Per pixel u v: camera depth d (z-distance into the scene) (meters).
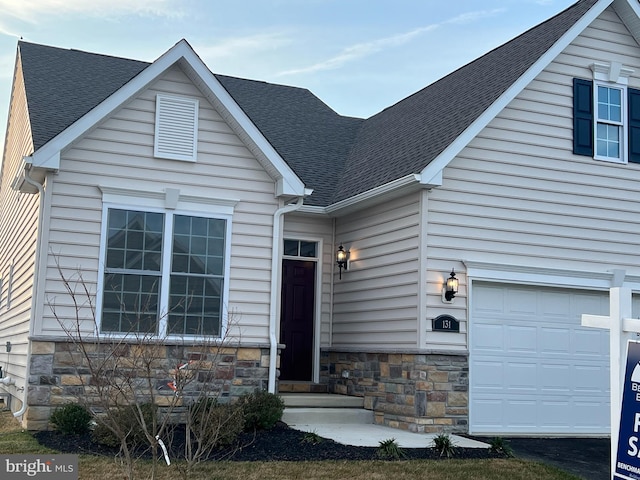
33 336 10.87
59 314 11.09
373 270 13.62
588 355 13.20
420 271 12.10
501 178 12.77
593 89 13.66
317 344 14.86
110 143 11.69
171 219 11.93
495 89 13.09
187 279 11.94
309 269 15.19
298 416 12.48
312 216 15.01
